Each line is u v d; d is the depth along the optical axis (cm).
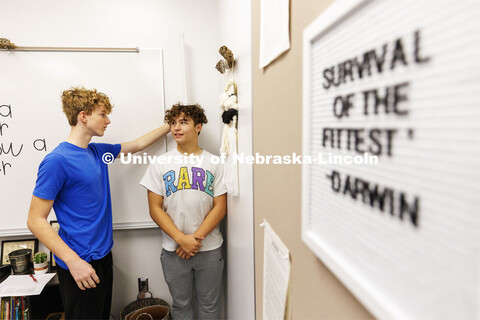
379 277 21
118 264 155
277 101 51
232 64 103
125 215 150
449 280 15
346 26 25
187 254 128
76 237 110
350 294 28
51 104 138
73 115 111
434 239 16
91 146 124
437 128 16
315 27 30
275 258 55
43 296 141
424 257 17
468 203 14
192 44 150
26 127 137
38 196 100
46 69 137
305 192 35
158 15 146
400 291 19
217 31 151
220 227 161
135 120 147
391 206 20
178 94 150
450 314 15
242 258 98
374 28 21
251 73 73
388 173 20
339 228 28
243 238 94
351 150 25
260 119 65
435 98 16
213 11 150
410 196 18
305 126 34
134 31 145
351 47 24
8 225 139
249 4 74
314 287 37
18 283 124
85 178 109
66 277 109
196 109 131
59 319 137
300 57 39
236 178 101
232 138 104
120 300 156
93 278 106
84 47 140
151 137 140
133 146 135
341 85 26
